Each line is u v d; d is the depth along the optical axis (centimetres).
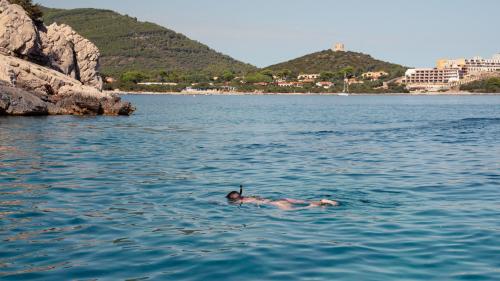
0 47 5994
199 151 2789
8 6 6194
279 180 1875
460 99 18500
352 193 1614
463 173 2014
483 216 1287
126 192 1620
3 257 977
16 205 1413
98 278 868
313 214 1320
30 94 5344
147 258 970
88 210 1364
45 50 6838
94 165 2205
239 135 3844
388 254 988
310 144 3203
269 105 11675
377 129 4512
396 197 1545
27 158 2358
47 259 966
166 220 1262
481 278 860
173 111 7956
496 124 5112
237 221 1252
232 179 1894
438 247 1030
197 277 873
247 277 872
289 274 885
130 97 18038
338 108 9962
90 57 7850
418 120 5872
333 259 960
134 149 2836
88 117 5556
